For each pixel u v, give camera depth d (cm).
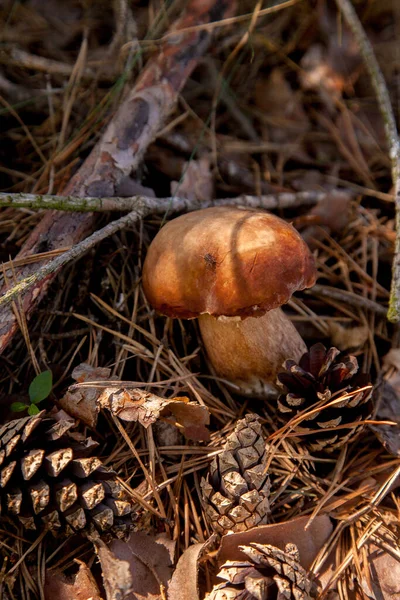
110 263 50
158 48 52
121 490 42
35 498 40
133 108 50
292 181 57
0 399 45
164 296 44
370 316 51
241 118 59
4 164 55
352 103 60
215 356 47
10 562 42
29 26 59
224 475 42
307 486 45
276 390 47
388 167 57
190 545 43
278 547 42
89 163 49
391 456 46
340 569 42
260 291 43
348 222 54
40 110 56
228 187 56
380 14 61
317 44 61
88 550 42
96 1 60
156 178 55
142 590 41
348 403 45
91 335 48
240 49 59
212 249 43
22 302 45
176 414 44
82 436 43
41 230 47
